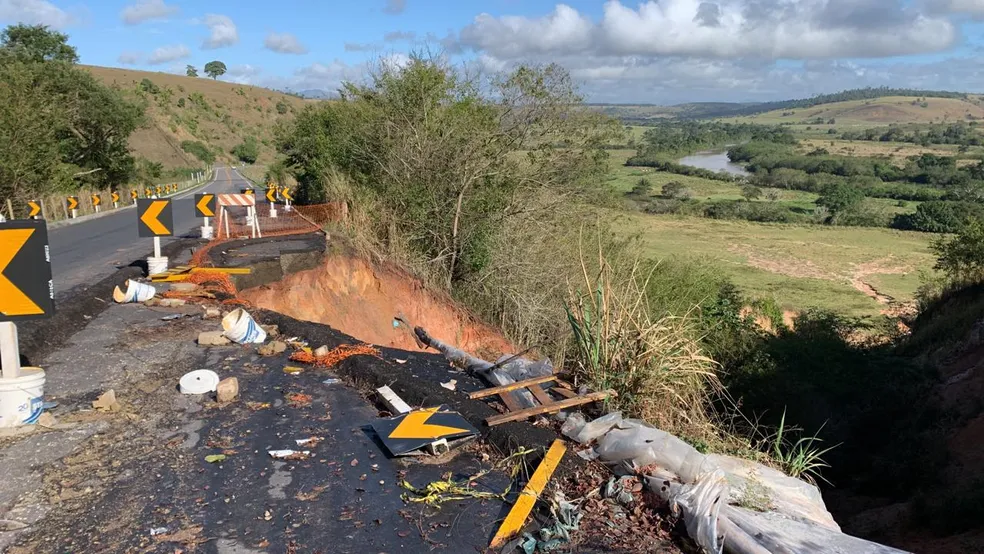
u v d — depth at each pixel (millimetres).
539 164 14820
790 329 26047
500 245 14578
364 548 3207
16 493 3678
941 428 16547
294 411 5023
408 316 12492
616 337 5727
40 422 4594
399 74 15453
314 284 11469
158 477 3908
